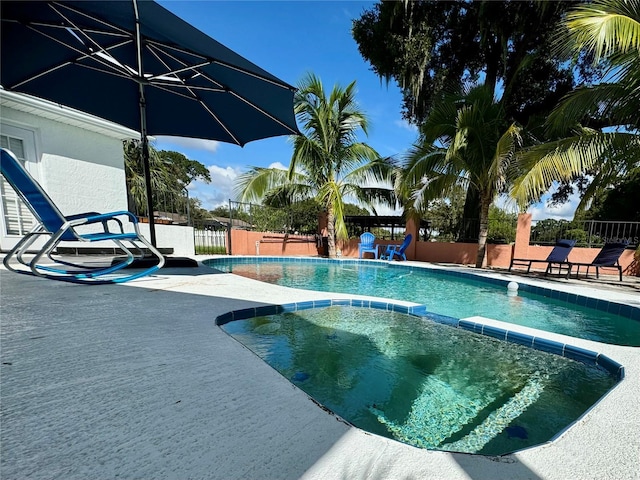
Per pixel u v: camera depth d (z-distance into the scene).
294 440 0.97
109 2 2.66
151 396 1.19
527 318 3.82
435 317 3.20
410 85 9.93
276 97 3.68
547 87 9.30
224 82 3.71
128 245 6.77
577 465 0.94
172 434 0.97
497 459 0.95
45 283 3.45
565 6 7.74
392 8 9.03
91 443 0.90
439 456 0.95
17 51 3.30
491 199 7.65
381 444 0.98
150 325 2.07
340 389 1.94
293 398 1.23
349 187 10.14
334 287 5.73
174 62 3.84
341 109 9.28
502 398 1.88
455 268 7.49
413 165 7.75
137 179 12.47
